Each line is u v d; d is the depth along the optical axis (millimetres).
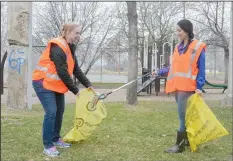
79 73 5176
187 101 4812
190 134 4809
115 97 14867
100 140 5605
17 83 9109
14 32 9008
